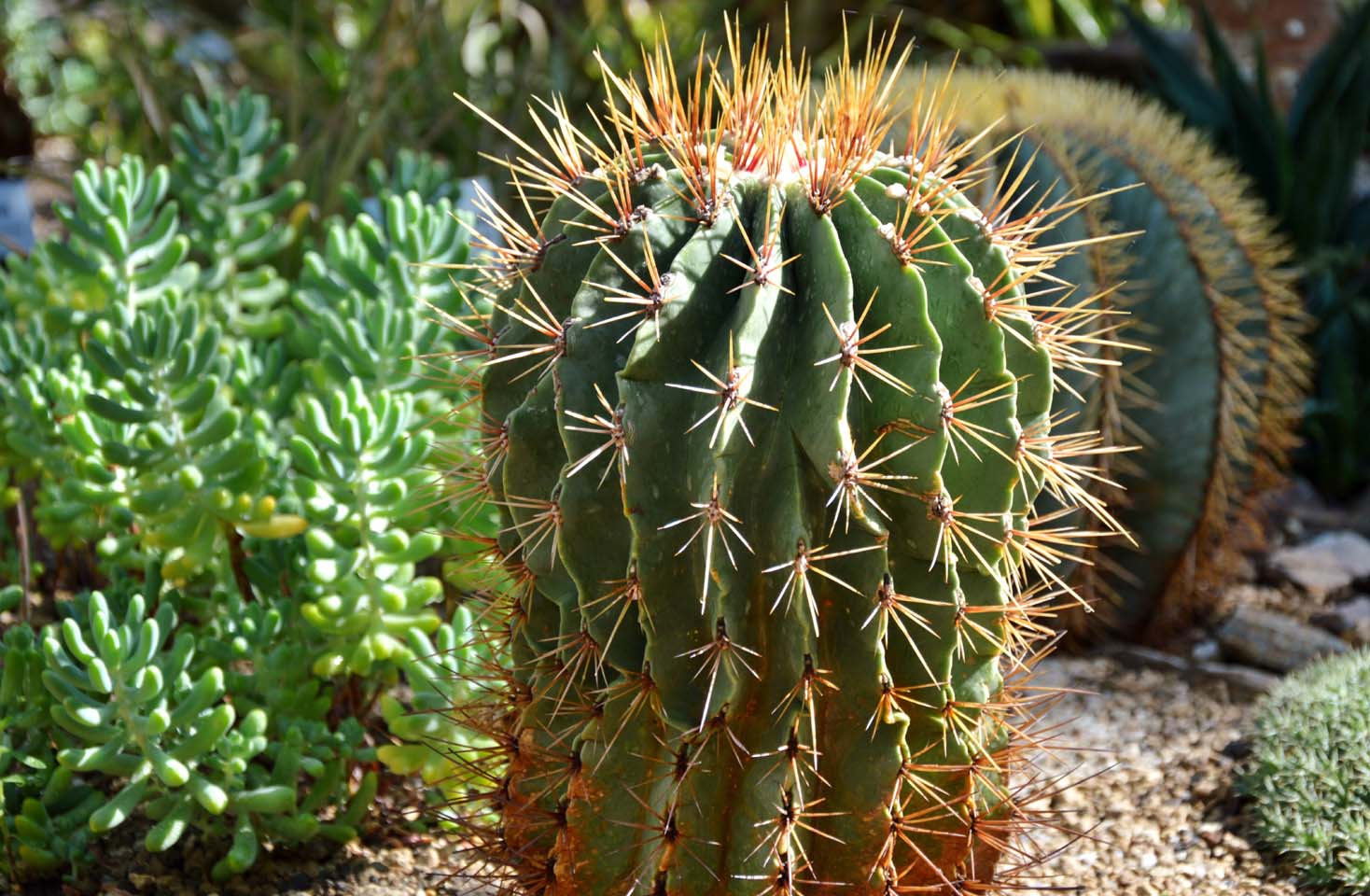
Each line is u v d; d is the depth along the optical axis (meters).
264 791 2.59
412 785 3.00
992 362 1.94
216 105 3.76
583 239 2.07
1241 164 5.27
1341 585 4.23
